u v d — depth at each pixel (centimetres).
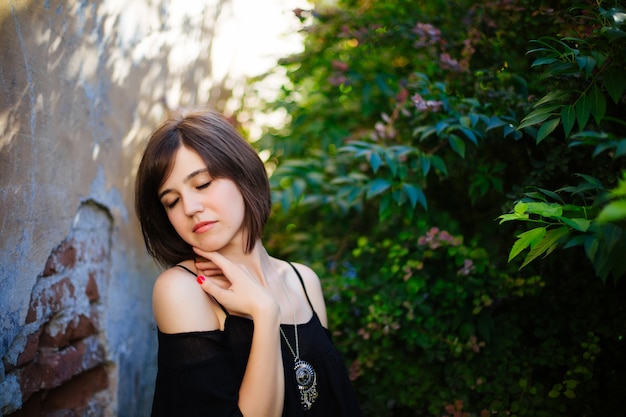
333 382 164
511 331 217
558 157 194
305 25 312
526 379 208
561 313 211
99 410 204
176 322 149
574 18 182
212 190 153
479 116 204
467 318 220
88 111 194
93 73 196
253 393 142
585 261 205
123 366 224
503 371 212
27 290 157
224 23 336
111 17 207
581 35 179
